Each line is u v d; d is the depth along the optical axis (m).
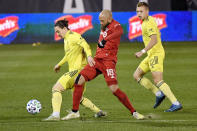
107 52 23.11
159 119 23.77
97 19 67.62
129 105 23.09
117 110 26.52
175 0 67.62
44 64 47.94
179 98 30.16
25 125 22.09
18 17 68.50
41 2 68.19
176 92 32.28
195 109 26.58
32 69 44.62
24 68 45.34
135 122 22.56
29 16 68.44
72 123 22.38
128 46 62.28
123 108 27.12
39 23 68.44
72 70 23.77
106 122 22.62
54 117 23.03
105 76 23.12
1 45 67.50
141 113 25.72
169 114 25.22
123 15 67.56
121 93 22.98
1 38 68.88
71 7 67.75
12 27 68.69
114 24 23.27
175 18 67.88
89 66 23.34
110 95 31.45
